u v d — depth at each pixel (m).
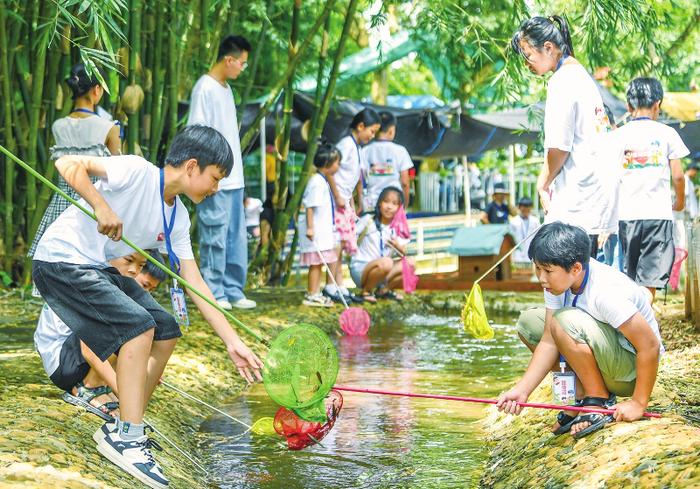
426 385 6.39
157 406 5.22
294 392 4.09
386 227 10.16
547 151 5.36
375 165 10.54
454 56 11.79
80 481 3.50
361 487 4.29
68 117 7.00
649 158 7.23
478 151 13.35
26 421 4.11
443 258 17.50
